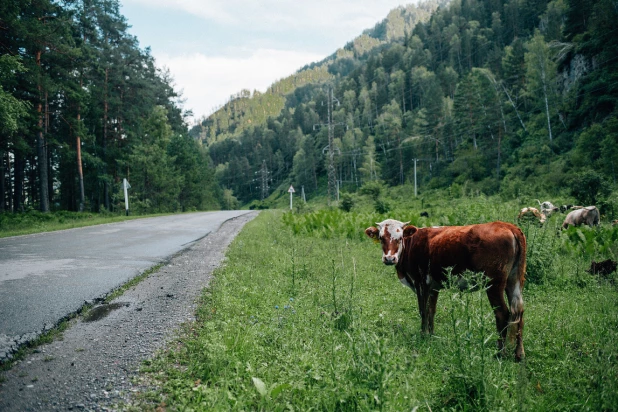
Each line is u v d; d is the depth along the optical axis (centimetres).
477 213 1459
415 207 3559
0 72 1798
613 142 3316
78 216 2884
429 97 8681
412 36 16238
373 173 9688
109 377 371
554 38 7612
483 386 348
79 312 558
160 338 464
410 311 632
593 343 467
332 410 314
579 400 351
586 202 2056
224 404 315
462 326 429
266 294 661
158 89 5059
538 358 451
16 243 1241
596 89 4900
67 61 2859
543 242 866
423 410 338
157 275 804
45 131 2962
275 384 342
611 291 689
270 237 1526
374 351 334
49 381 362
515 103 7494
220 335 441
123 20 4191
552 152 5116
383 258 539
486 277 465
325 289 711
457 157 6975
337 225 1650
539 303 650
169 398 337
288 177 14812
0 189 3300
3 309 552
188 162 5144
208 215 3350
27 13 2530
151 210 3922
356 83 17075
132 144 4069
